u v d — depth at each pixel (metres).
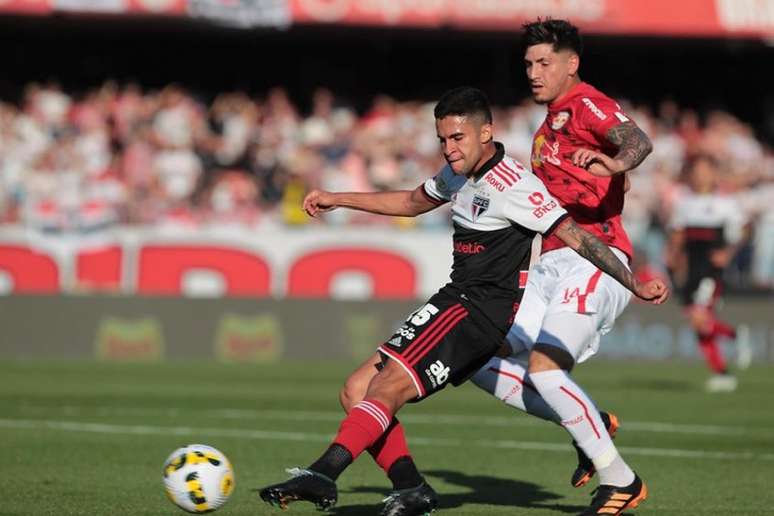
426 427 39.41
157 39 88.06
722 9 81.94
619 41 82.88
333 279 70.00
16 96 85.75
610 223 24.42
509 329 23.02
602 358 68.88
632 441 36.25
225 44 89.25
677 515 24.38
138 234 68.75
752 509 25.16
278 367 61.38
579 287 23.64
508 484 28.53
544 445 35.19
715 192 54.78
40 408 42.66
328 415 41.66
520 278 22.84
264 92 90.25
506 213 22.23
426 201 23.98
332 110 82.38
